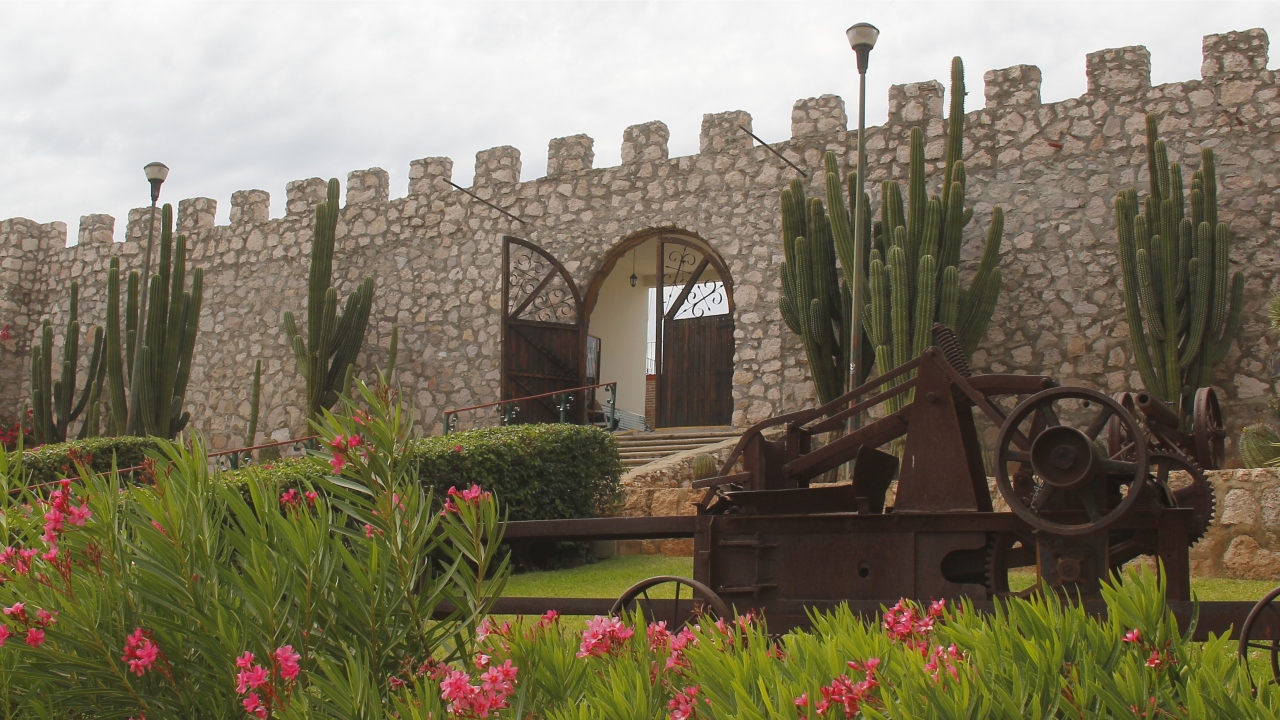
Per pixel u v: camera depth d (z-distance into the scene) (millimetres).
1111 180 13617
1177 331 12078
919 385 5121
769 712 2297
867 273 13312
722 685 2566
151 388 16391
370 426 3354
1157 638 2514
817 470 5680
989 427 12812
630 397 19359
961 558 5047
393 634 3287
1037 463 4543
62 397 18172
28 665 3004
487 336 17312
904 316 12336
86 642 2965
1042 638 2525
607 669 2893
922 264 12273
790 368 15016
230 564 3461
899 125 14938
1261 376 12438
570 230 17062
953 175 13383
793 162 15523
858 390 5535
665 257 18578
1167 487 5039
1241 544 7629
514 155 17734
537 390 16594
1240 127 13047
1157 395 12117
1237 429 12422
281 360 18859
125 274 20891
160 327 16594
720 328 16203
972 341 12891
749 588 5133
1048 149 14008
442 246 17922
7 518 3598
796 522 5172
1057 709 2309
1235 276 12352
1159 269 12258
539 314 16953
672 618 5242
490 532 3441
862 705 2277
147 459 3510
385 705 3057
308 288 17531
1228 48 13258
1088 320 13438
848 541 5062
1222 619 4273
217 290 19781
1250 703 2205
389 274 18234
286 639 3127
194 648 3143
